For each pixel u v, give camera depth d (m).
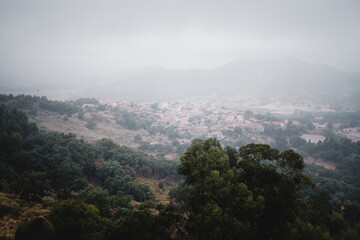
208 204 23.52
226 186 25.19
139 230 24.08
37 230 22.11
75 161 65.69
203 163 29.84
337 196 71.75
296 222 21.67
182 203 33.72
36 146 65.25
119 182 62.53
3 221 33.62
